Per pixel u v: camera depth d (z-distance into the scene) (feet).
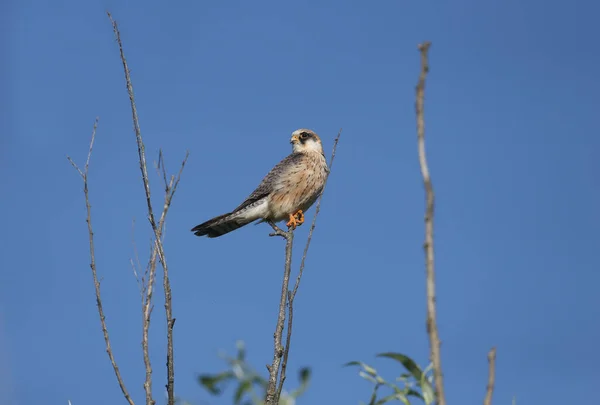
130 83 28.35
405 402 14.67
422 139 12.51
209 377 21.33
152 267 25.85
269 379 25.09
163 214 26.25
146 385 23.72
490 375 12.76
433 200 12.31
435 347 12.17
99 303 25.89
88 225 27.04
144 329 24.75
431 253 12.26
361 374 15.01
